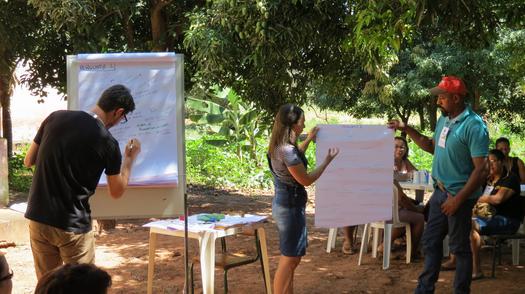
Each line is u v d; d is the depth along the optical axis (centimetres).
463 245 531
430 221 550
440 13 685
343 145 546
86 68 455
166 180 454
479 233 690
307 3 923
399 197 749
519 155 2317
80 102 453
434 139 566
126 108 426
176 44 1197
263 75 1091
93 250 436
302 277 700
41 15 1073
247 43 975
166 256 793
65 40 1204
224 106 1858
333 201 546
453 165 529
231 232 564
